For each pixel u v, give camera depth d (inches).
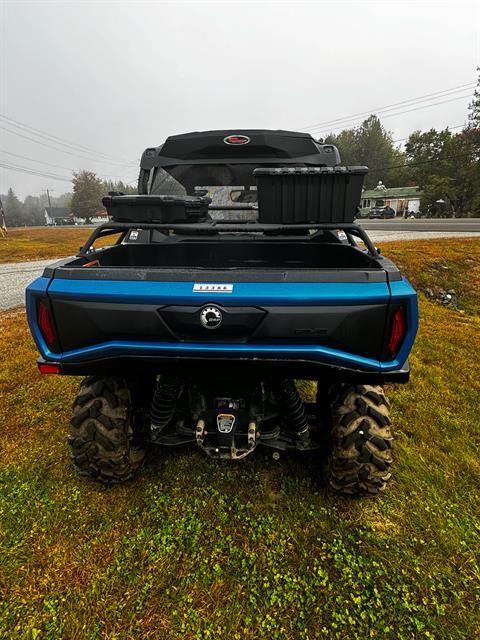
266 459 102.9
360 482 81.5
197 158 132.7
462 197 1847.9
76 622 64.0
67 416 126.0
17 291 402.3
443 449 108.2
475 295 318.7
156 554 76.0
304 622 64.1
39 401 136.5
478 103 1771.7
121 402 82.6
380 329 64.0
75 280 68.5
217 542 78.7
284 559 75.1
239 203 138.9
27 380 154.1
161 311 66.2
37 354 185.3
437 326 230.2
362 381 67.3
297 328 64.2
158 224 84.6
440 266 368.8
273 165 132.3
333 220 77.8
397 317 63.5
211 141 128.6
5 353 188.7
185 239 130.2
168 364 69.3
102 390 81.4
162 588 69.6
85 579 71.2
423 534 80.2
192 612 65.5
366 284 63.4
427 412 126.7
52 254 818.2
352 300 62.5
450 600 67.3
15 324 252.2
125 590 69.2
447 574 71.7
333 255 108.9
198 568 73.3
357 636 61.9
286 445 87.3
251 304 64.0
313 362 65.7
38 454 106.2
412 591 68.7
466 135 1824.6
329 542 78.6
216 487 93.5
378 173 2667.3
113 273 68.1
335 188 75.0
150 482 95.3
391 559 74.6
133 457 91.8
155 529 81.9
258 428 84.0
